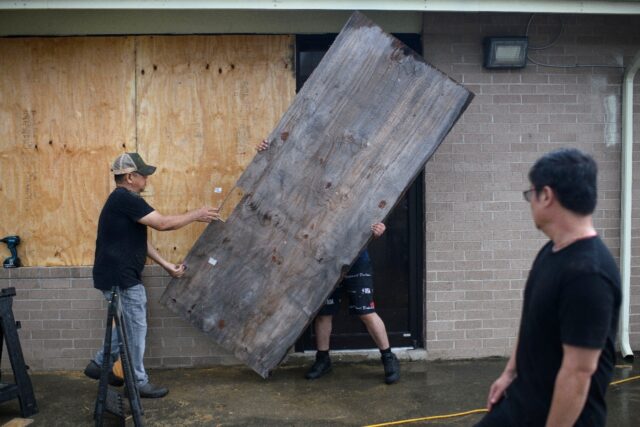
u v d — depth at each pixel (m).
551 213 2.34
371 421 4.27
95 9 4.75
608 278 2.20
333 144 4.70
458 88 4.59
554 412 2.22
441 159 5.35
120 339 4.02
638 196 5.53
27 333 5.27
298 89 5.42
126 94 5.22
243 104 5.25
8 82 5.19
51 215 5.27
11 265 5.21
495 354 5.47
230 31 5.21
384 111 4.66
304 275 4.71
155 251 4.80
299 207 4.73
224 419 4.30
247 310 4.78
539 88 5.39
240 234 4.79
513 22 5.33
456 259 5.40
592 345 2.14
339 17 5.24
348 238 4.66
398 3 4.68
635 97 5.48
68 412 4.44
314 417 4.33
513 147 5.38
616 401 4.57
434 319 5.42
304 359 5.41
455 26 5.29
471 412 4.39
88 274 5.25
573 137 5.44
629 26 5.43
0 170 5.23
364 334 5.57
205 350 5.35
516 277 5.43
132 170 4.48
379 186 4.64
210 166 5.26
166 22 5.18
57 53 5.19
